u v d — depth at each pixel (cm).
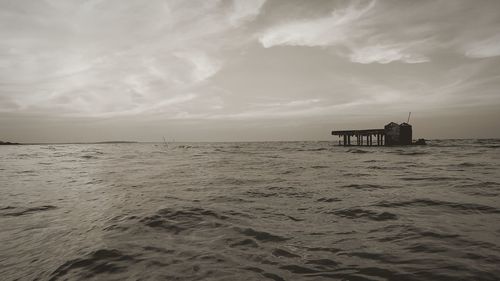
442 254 472
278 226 667
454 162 2397
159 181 1509
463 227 619
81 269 457
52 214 837
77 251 534
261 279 407
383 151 4475
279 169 2086
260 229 643
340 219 718
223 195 1070
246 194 1088
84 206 932
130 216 765
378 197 971
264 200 972
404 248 507
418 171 1759
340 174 1691
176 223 694
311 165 2370
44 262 494
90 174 1930
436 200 896
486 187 1132
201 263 465
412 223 657
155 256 498
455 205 826
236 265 456
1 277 446
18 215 833
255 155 4419
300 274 422
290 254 499
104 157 4338
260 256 491
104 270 450
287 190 1162
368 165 2256
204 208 841
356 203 888
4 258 520
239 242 563
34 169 2394
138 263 471
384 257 471
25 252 545
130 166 2597
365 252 497
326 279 404
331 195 1034
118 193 1155
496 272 402
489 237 548
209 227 662
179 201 960
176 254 505
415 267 429
